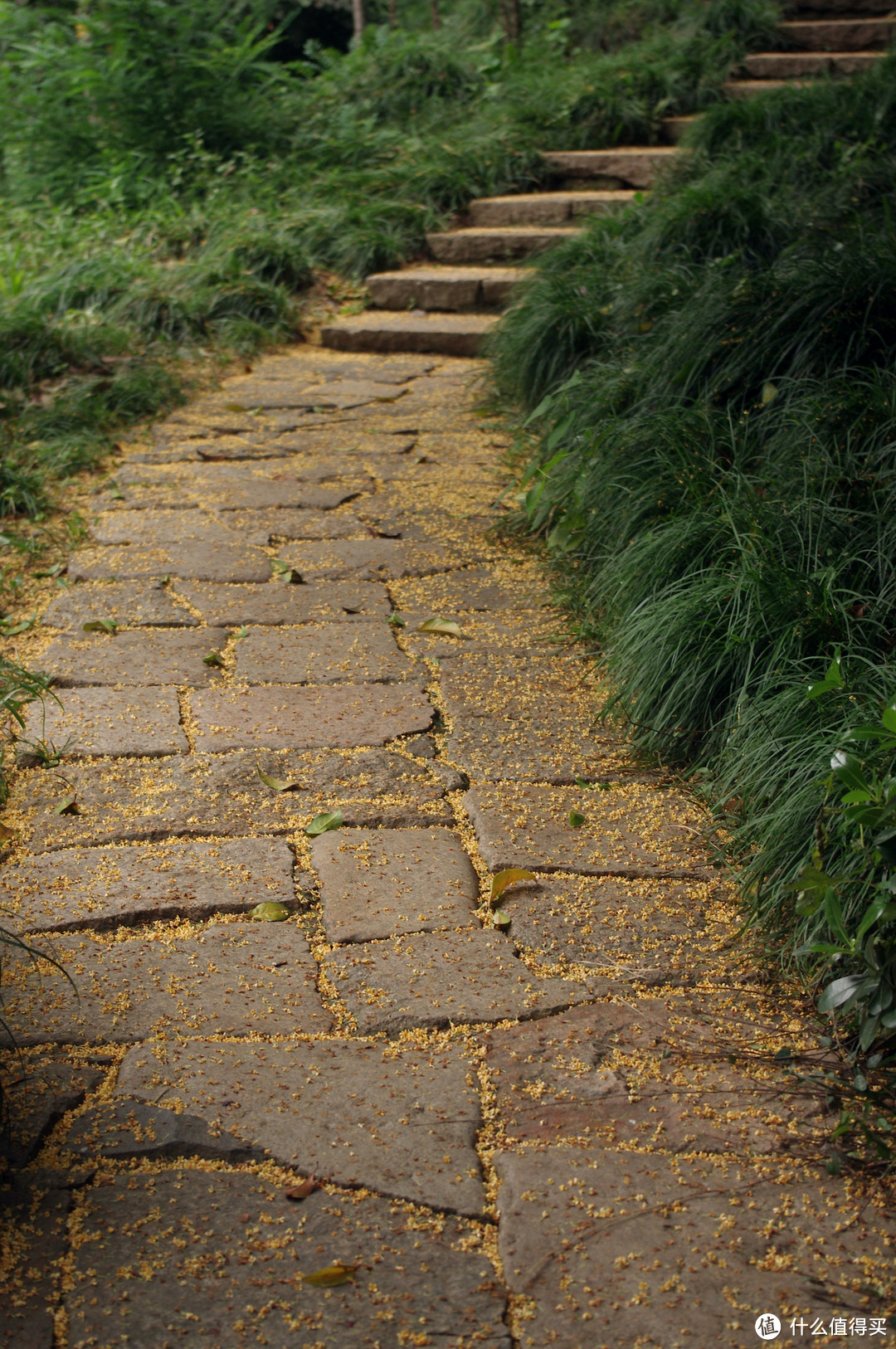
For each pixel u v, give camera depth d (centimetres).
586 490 457
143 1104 215
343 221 941
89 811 309
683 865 295
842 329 486
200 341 796
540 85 1094
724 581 355
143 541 491
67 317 761
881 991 221
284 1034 236
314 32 1477
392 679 383
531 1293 180
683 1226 193
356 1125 212
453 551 486
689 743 339
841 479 397
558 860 294
